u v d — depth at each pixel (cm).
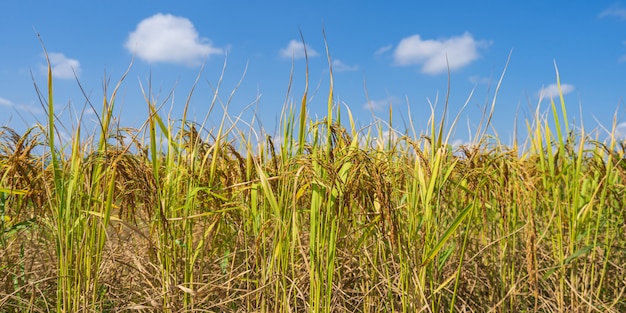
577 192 420
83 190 369
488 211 484
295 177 320
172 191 389
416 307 339
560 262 402
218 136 379
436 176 333
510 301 414
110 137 362
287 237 351
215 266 447
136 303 417
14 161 367
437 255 365
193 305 368
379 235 363
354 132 392
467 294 434
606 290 450
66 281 334
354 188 327
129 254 418
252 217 399
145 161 386
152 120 344
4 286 394
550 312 422
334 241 323
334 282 400
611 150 426
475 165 392
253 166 400
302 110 327
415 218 340
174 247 374
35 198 389
